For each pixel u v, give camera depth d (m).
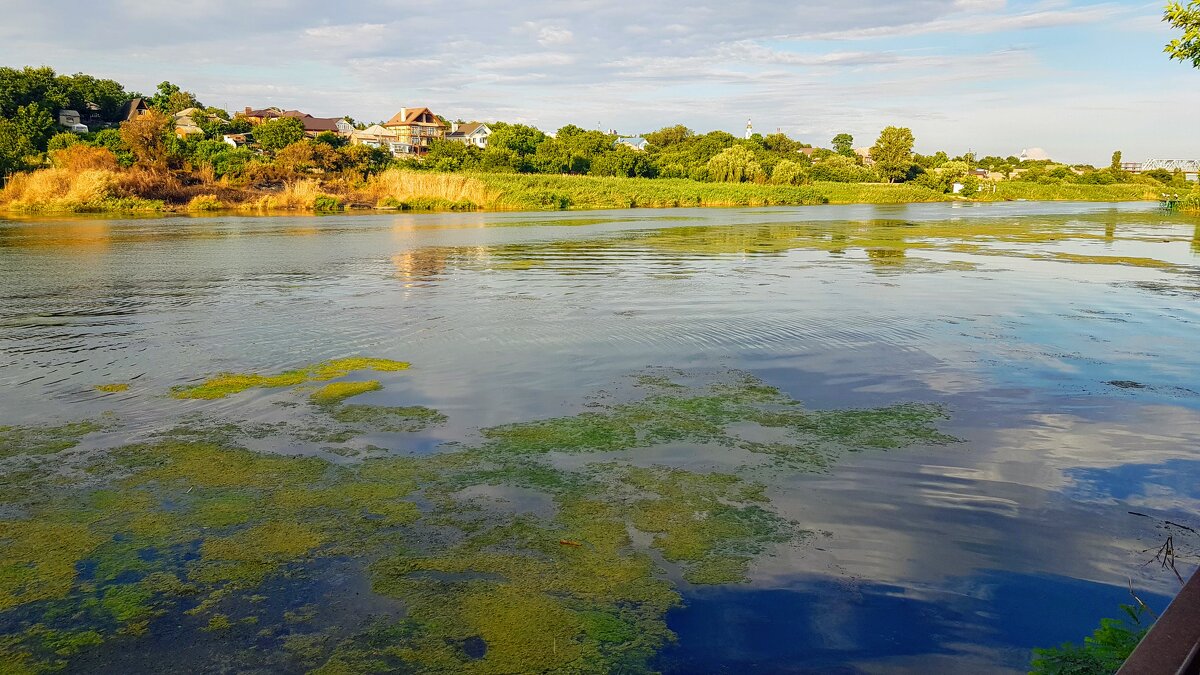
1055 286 14.73
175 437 6.41
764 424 6.75
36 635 3.73
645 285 14.55
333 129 118.94
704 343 9.73
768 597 4.02
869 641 3.63
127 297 13.31
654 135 137.38
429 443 6.29
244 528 4.81
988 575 4.22
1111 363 8.77
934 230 32.06
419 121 123.94
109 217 40.19
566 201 55.88
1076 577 4.18
